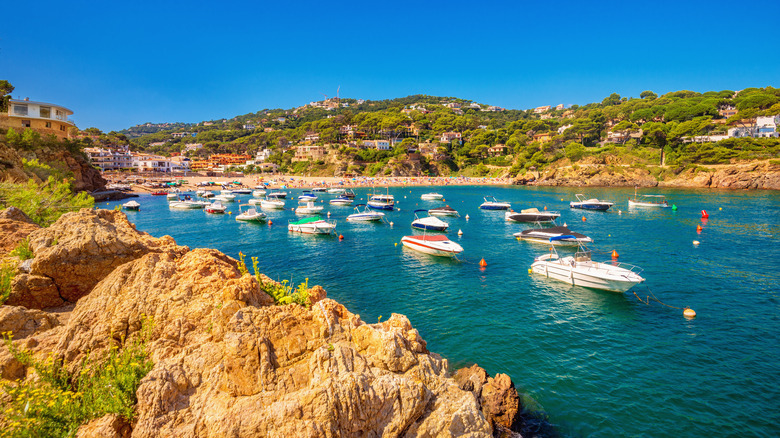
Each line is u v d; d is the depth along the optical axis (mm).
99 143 185000
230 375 9219
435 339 23234
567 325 25125
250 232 60000
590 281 32000
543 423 16031
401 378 10258
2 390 8516
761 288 31125
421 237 47281
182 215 78438
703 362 20453
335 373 9617
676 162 136750
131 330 10508
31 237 14836
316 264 40656
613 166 145250
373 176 182625
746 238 49344
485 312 27312
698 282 32812
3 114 83062
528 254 44719
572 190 129125
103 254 13414
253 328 10039
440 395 10742
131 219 73000
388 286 33156
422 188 145875
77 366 9711
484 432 10602
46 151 81688
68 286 13039
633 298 29781
